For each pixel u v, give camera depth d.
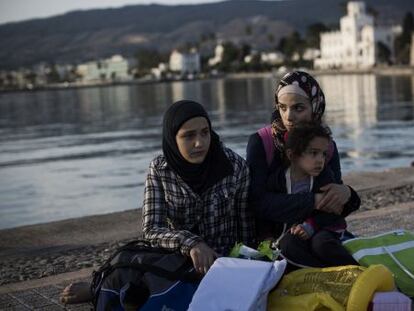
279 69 164.25
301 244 3.96
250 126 32.28
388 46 144.38
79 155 23.03
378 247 4.04
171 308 3.69
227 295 3.47
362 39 144.25
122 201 13.39
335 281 3.58
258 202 4.16
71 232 7.68
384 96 52.66
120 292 3.71
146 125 36.16
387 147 20.86
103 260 6.43
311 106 4.31
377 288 3.52
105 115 48.12
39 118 49.34
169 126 3.88
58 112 57.16
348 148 21.06
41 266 6.36
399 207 7.82
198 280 3.73
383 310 3.44
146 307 3.69
